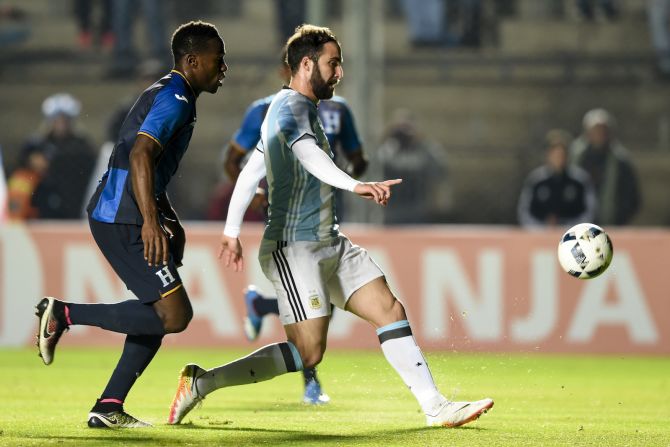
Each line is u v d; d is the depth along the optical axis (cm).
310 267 1783
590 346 3775
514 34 5238
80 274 3797
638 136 5025
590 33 5244
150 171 1661
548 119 5016
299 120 1720
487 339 3775
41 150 4119
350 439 1650
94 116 5006
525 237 3778
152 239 1655
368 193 1630
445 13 5072
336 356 3597
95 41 5056
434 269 3781
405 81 5097
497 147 4856
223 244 1866
